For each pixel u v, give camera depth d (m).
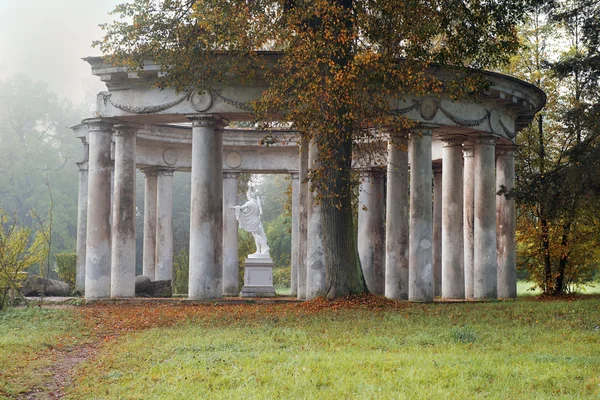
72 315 27.95
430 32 27.75
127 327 24.97
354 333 21.36
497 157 40.06
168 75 31.16
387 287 34.28
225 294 45.44
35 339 21.80
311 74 27.81
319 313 26.55
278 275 83.06
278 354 17.61
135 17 30.34
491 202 36.75
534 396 13.04
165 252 45.31
